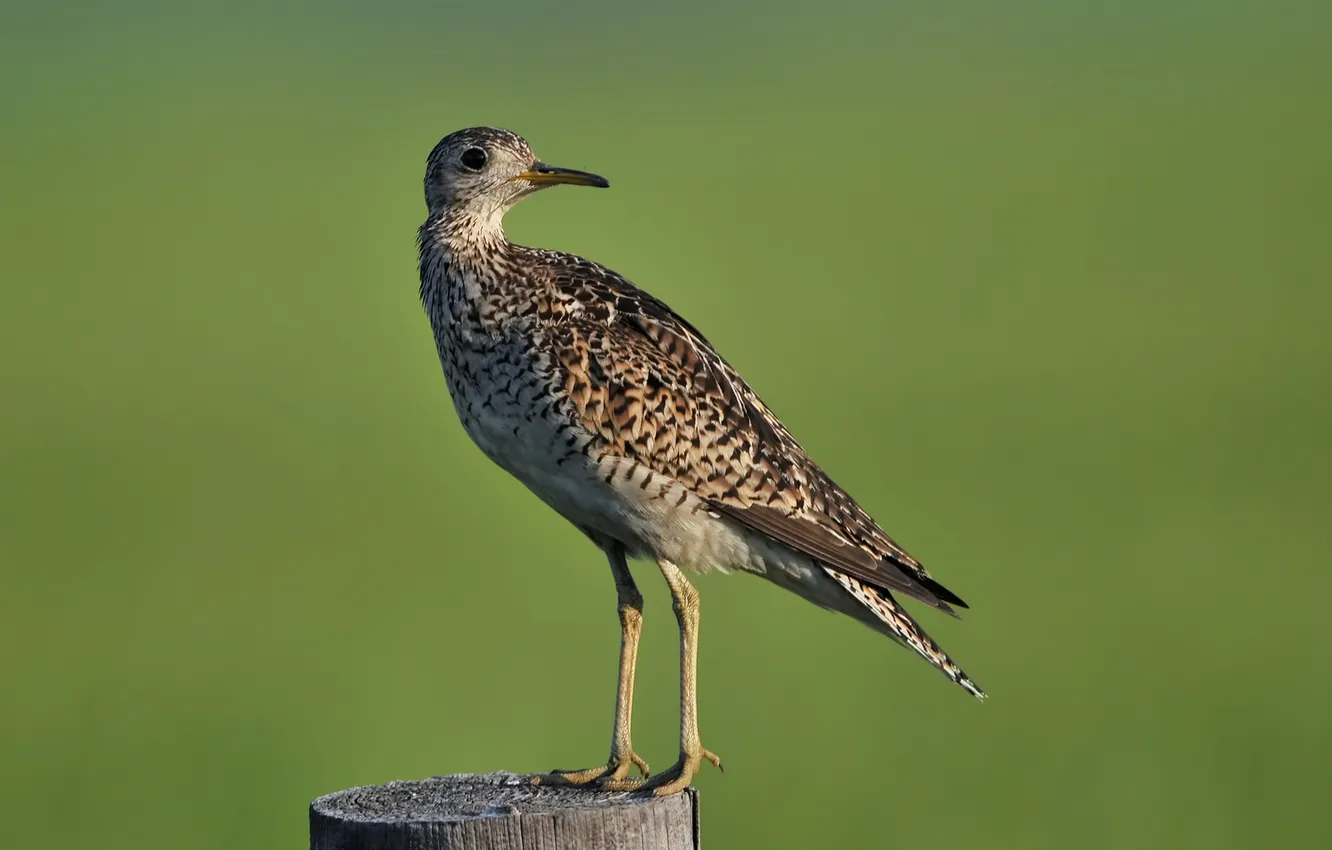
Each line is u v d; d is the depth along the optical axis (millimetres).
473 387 7125
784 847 10422
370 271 25828
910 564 7375
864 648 14000
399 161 33219
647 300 7262
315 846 5602
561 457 7000
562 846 5449
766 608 15039
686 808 5668
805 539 7121
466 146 7441
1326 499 16875
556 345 6945
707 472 7012
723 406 7105
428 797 5938
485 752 11953
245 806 11266
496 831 5418
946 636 13945
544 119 37094
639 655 13820
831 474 17266
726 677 13242
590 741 11938
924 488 17141
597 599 15047
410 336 21203
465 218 7387
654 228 26516
